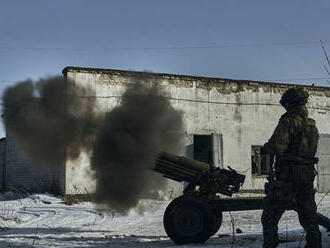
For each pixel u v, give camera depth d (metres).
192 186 7.36
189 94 19.22
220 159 19.72
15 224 10.72
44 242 7.22
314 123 4.92
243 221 9.94
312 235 4.79
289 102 4.91
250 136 20.47
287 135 4.76
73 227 9.86
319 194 21.12
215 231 7.09
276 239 4.77
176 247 6.36
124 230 9.17
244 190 20.00
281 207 4.76
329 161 22.41
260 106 20.83
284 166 4.80
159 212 13.05
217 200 6.99
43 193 17.77
